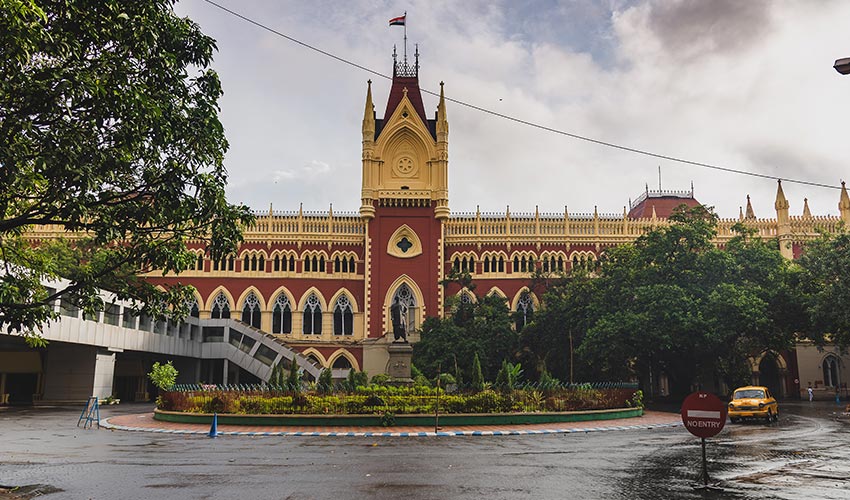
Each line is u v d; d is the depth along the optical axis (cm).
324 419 3047
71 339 4431
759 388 3559
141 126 1376
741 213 7262
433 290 6812
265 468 1708
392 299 6819
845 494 1331
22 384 5691
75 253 5694
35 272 1633
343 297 6944
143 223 1584
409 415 3061
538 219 7100
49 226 6500
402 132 7150
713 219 5194
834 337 5731
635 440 2464
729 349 5006
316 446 2262
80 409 4481
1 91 1157
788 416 3872
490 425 3095
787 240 6825
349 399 3116
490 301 6247
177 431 2828
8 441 2442
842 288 4644
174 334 5838
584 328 5419
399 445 2295
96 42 1359
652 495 1322
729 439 2492
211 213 1628
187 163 1584
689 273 4888
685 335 4566
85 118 1352
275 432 2744
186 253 1719
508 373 3509
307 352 6712
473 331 5941
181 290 1747
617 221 7150
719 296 4509
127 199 1546
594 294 5422
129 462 1831
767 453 2023
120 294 1664
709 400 1402
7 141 1232
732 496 1310
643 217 7544
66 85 1243
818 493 1341
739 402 3394
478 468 1706
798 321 5097
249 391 3259
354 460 1872
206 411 3203
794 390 6512
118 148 1398
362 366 6656
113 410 4428
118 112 1348
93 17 1338
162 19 1528
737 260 5194
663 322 4553
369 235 6906
